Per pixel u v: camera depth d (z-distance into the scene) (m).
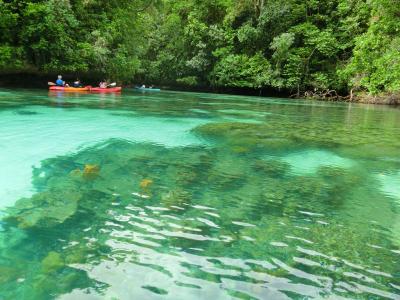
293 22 30.19
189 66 31.89
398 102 24.11
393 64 19.14
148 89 29.88
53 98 15.12
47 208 3.95
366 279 2.76
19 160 5.82
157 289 2.50
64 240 3.22
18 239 3.21
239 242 3.31
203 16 32.69
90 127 9.05
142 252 3.04
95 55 20.98
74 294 2.40
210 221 3.77
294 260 3.01
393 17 19.84
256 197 4.62
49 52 19.58
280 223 3.81
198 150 7.21
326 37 27.69
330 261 3.02
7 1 18.17
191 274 2.72
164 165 5.96
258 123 11.41
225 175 5.55
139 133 8.65
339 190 5.11
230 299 2.42
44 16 18.56
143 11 31.62
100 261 2.86
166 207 4.11
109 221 3.66
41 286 2.49
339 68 27.41
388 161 6.96
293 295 2.50
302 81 29.28
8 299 2.33
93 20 22.81
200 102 18.83
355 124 12.36
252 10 30.73
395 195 4.97
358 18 26.98
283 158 6.90
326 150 7.75
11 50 17.91
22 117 9.77
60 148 6.74
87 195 4.40
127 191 4.59
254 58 29.70
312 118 13.78
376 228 3.79
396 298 2.51
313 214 4.13
